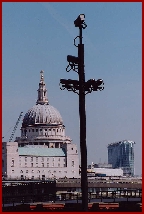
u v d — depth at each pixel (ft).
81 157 395.55
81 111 395.96
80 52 398.01
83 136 395.75
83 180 394.93
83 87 395.75
